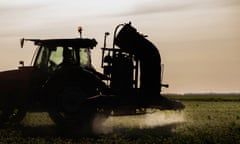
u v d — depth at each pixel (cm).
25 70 1549
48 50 1552
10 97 1527
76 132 1409
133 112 1565
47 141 1206
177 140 1230
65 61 1545
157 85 1670
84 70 1499
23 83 1527
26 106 1521
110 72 1606
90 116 1470
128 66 1622
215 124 1728
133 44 1645
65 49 1550
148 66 1664
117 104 1516
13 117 1537
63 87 1483
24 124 1623
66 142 1184
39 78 1538
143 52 1658
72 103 1480
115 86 1597
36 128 1489
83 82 1498
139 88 1645
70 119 1473
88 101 1473
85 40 1552
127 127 1587
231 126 1642
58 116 1476
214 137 1295
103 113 1488
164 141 1212
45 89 1473
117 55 1630
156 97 1623
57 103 1477
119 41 1636
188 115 2317
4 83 1528
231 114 2472
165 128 1559
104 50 1625
